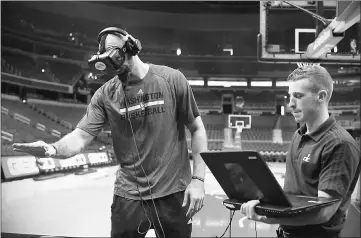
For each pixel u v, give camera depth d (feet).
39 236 9.78
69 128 41.11
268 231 9.51
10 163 19.94
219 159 3.10
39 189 17.71
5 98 40.29
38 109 42.29
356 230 8.77
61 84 44.14
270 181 2.80
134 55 4.26
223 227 9.66
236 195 3.36
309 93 3.49
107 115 4.71
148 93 4.47
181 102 4.59
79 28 44.65
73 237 9.61
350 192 3.51
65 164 24.17
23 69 44.04
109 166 30.12
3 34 42.50
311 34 16.92
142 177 4.52
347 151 3.29
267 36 16.48
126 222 4.59
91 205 14.07
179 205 4.52
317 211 3.05
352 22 11.41
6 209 13.07
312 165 3.51
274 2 16.17
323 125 3.53
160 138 4.47
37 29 44.39
